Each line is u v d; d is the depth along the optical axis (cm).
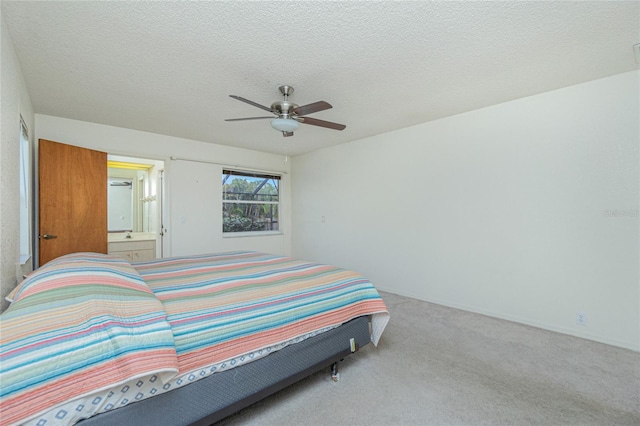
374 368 208
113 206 509
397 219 403
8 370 86
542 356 223
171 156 429
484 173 320
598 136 253
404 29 182
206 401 133
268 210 564
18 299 120
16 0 152
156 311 123
